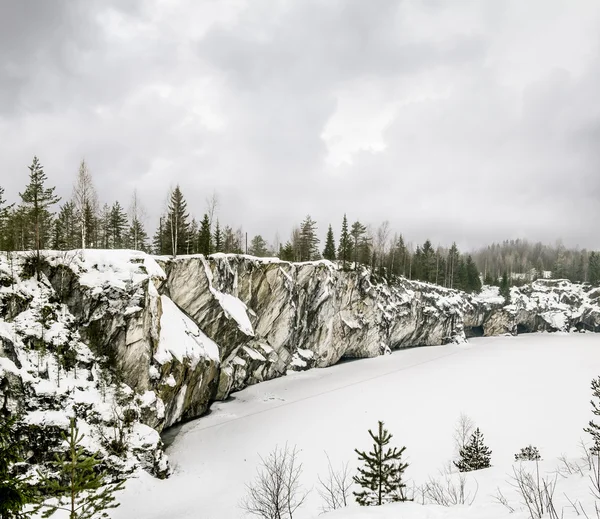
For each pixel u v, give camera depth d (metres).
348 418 33.81
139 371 28.56
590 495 9.20
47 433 21.50
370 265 77.12
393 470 14.62
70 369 25.44
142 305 29.52
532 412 34.34
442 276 104.44
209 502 20.28
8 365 22.27
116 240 62.25
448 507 9.94
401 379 48.09
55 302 28.19
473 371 51.62
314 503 19.12
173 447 28.14
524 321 102.75
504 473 16.22
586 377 47.09
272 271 51.53
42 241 39.88
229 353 43.06
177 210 53.41
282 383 47.41
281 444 28.31
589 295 111.44
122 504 19.66
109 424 24.31
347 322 61.81
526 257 173.50
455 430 30.41
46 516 6.82
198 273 39.72
